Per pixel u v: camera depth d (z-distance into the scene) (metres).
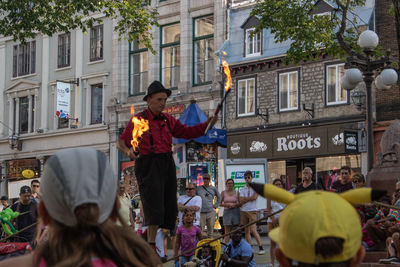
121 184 12.06
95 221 2.21
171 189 5.77
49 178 2.22
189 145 19.16
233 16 28.47
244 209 13.62
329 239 2.01
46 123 34.81
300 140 25.86
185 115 15.14
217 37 28.67
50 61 35.00
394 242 7.45
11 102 36.69
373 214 8.39
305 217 2.05
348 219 2.05
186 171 19.03
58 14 18.69
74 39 33.94
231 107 28.05
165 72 30.77
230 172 20.55
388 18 23.52
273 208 11.65
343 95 24.89
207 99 28.64
